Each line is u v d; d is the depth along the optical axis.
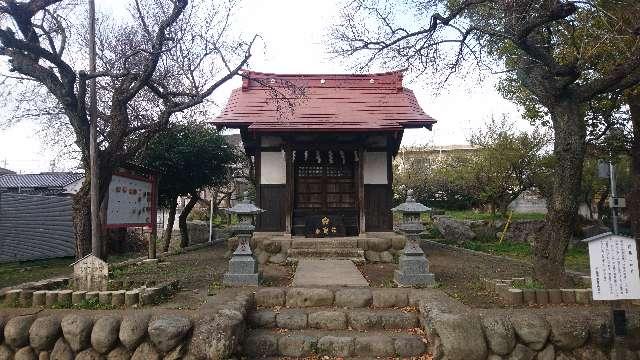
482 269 9.14
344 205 12.25
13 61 6.93
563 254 6.31
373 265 10.16
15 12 6.52
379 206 12.27
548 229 6.44
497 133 17.31
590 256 4.66
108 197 8.65
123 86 7.81
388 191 12.30
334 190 12.30
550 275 6.29
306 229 11.88
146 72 7.50
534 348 4.86
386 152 12.45
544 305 5.82
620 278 4.56
